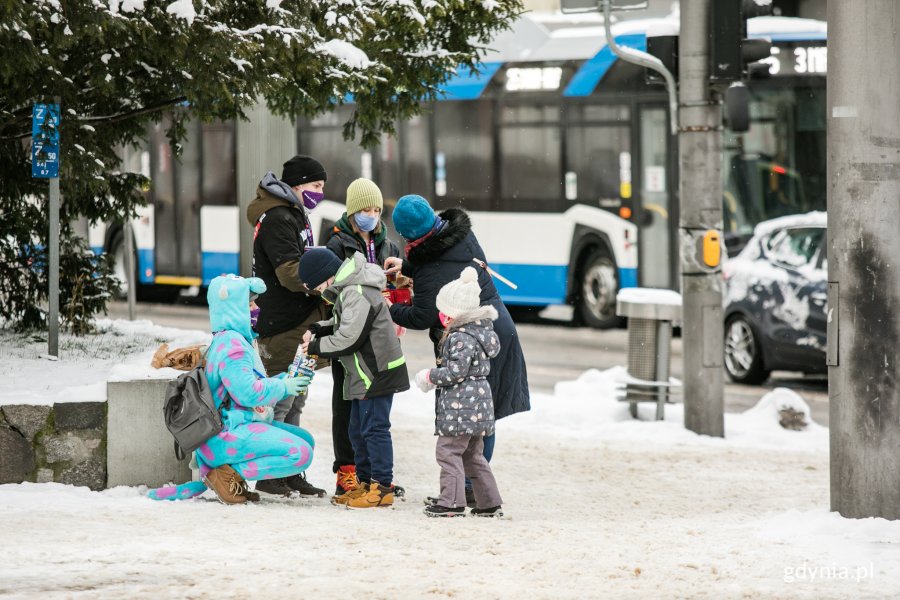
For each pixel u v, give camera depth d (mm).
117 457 16031
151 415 16047
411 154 42812
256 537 13250
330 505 15844
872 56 14438
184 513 14484
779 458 20641
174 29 17734
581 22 40938
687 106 22438
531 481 18547
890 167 14453
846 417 14656
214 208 46281
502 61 41281
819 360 28250
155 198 48156
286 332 16484
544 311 45250
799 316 28484
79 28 17078
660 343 23469
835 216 14727
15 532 13133
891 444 14484
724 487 18344
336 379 16250
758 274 29484
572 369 31766
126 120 22266
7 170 22359
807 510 16562
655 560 12703
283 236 16219
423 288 15656
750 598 11172
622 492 17844
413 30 21453
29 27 16750
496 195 41344
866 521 14352
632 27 39875
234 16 19250
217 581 11273
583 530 14539
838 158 14656
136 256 48844
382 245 16891
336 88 20594
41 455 16000
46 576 11258
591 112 39656
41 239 23250
